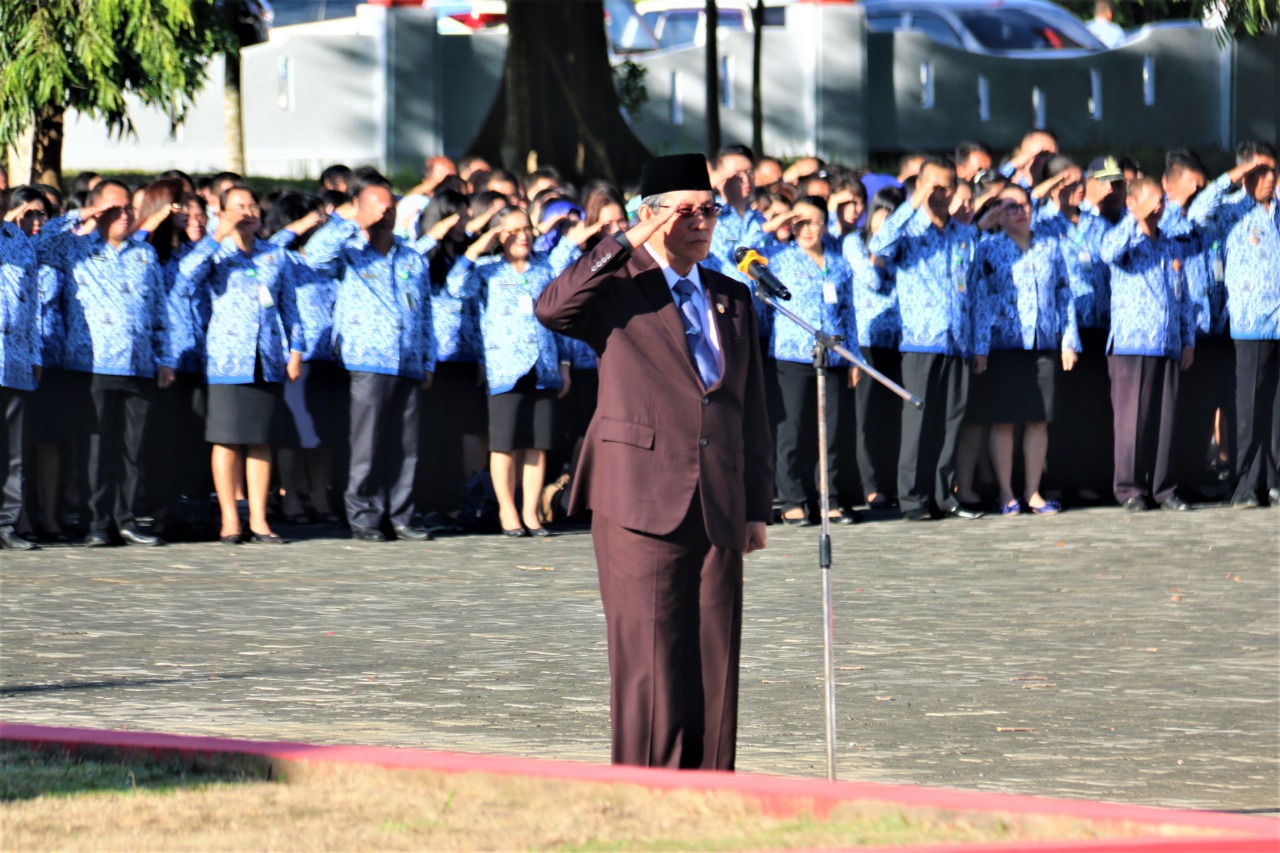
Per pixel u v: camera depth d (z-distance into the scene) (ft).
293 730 54.60
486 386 99.76
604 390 45.55
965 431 105.19
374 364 95.20
